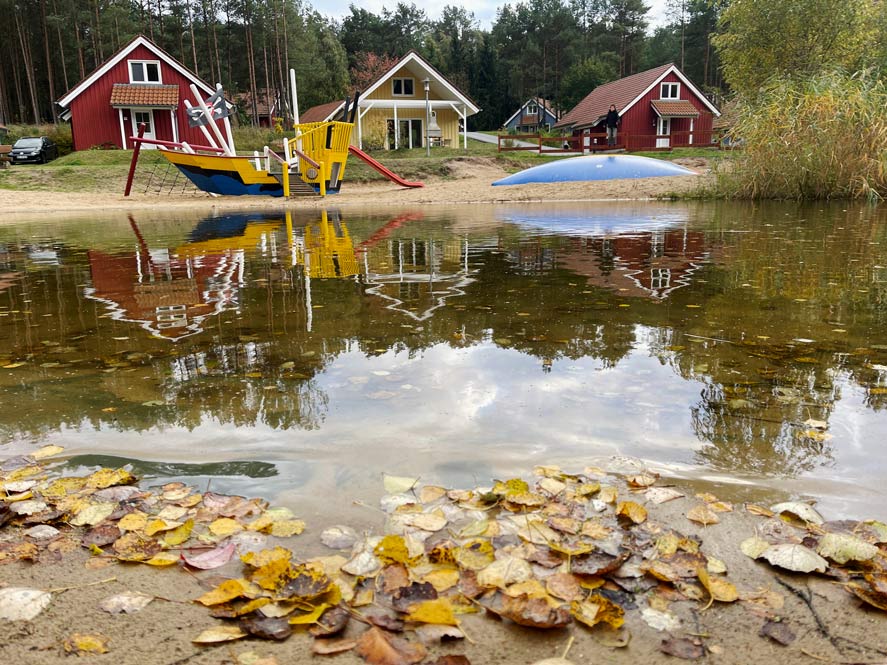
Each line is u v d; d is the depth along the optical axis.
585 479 1.40
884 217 7.89
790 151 10.97
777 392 1.89
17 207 12.40
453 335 2.56
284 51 46.41
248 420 1.74
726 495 1.33
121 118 25.17
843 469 1.43
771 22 18.83
